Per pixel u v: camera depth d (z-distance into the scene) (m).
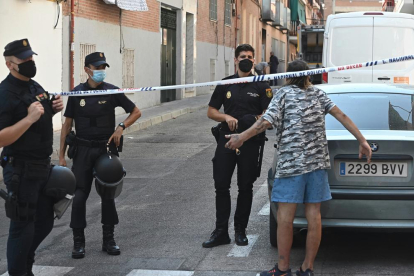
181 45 24.23
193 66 25.67
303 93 5.16
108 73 17.81
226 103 6.38
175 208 8.20
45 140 5.11
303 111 5.11
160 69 22.19
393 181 5.49
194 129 16.42
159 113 18.94
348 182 5.52
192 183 9.77
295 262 5.84
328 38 15.67
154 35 21.31
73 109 6.38
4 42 12.88
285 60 53.62
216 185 6.40
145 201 8.70
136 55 19.80
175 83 24.27
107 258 6.17
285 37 53.53
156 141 14.42
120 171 6.23
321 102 5.21
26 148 5.01
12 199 4.97
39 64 14.22
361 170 5.52
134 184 9.88
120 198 8.95
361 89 6.58
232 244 6.47
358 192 5.43
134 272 5.69
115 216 6.38
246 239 6.45
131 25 19.36
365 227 5.45
